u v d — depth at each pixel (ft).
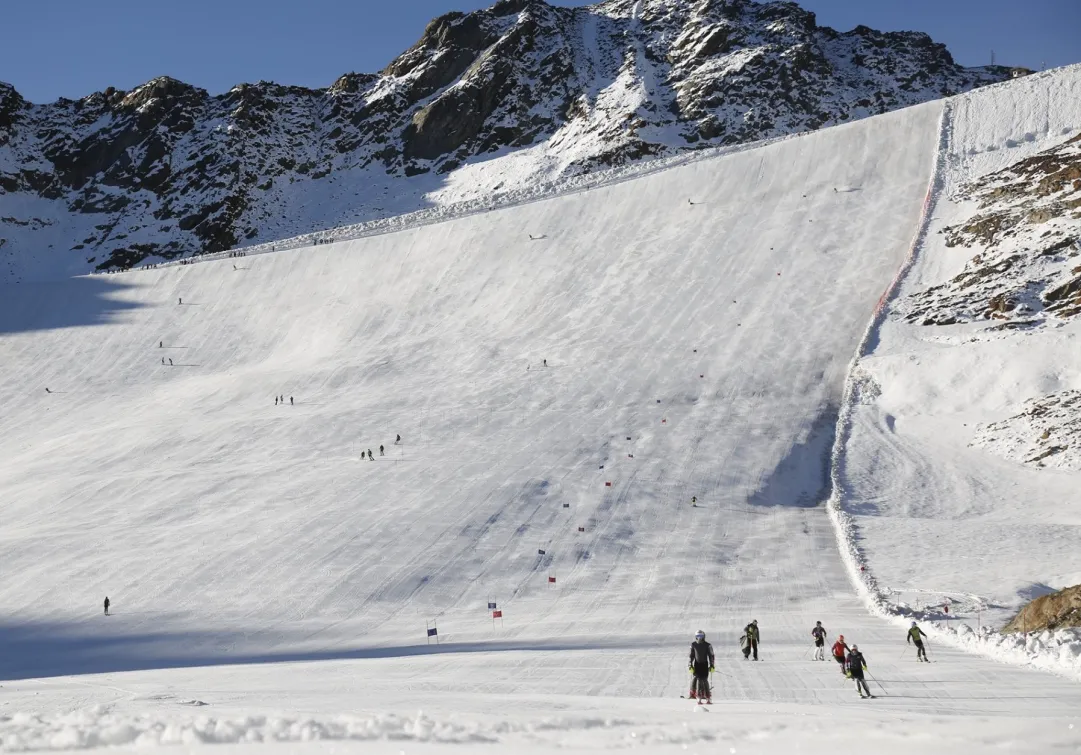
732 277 329.31
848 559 149.07
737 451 213.87
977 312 268.00
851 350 269.03
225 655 118.73
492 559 159.12
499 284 364.38
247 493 204.33
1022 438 205.98
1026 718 47.39
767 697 64.85
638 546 164.76
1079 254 275.39
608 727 44.06
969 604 118.01
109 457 246.88
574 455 214.90
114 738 43.11
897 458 207.00
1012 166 351.25
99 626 136.15
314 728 42.98
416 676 81.97
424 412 256.93
